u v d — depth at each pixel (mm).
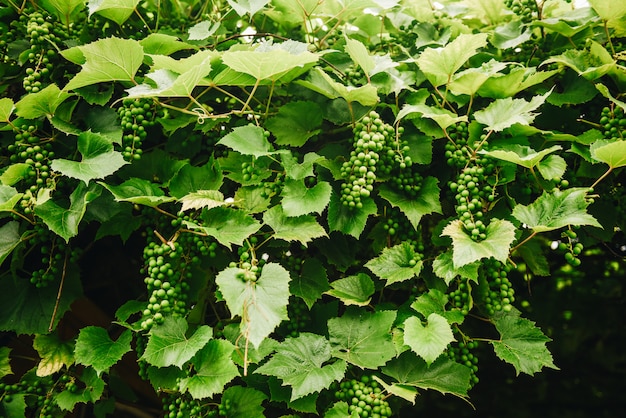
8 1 1497
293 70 1479
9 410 1410
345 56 1564
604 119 1471
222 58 1399
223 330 1407
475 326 1804
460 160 1453
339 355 1376
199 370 1331
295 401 1353
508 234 1349
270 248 1486
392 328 1420
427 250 1505
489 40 1625
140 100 1440
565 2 1639
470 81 1479
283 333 1455
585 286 2113
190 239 1423
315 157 1433
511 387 2357
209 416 1359
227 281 1324
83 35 1551
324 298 1519
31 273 1489
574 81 1520
